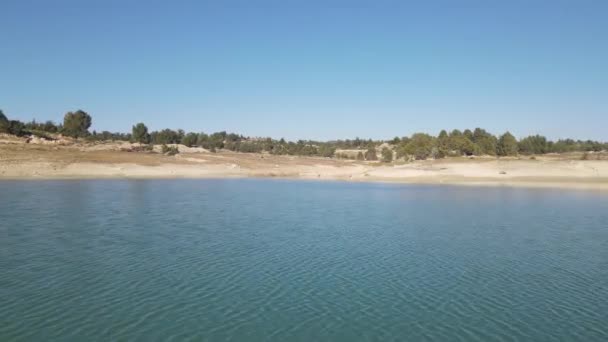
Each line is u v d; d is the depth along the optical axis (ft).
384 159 598.75
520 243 122.72
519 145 648.38
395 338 63.57
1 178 294.05
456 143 573.74
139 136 622.13
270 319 69.46
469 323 68.95
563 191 277.23
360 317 70.79
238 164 461.37
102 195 219.61
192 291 81.20
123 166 377.91
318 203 208.95
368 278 90.27
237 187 290.76
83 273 90.53
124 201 198.49
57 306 73.20
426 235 133.08
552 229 143.84
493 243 122.42
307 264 99.86
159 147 553.64
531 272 95.20
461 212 181.47
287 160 547.08
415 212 181.16
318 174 434.30
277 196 238.07
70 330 64.54
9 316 69.00
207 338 62.69
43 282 84.74
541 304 76.84
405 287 84.99
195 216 161.99
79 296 77.77
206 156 507.71
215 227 141.38
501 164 410.11
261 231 136.26
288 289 83.15
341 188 298.35
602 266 99.86
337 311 73.05
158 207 182.60
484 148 595.06
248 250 111.75
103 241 118.52
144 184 291.99
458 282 88.28
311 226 146.20
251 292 81.15
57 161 357.20
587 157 481.46
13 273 89.92
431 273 94.07
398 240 125.70
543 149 652.07
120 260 100.37
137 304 74.54
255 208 187.11
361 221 157.38
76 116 632.79
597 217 168.86
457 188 301.43
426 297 79.87
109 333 63.77
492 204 209.36
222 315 70.69
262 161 507.71
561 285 86.84
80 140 567.18
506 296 80.59
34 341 61.05
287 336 63.72
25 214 157.89
